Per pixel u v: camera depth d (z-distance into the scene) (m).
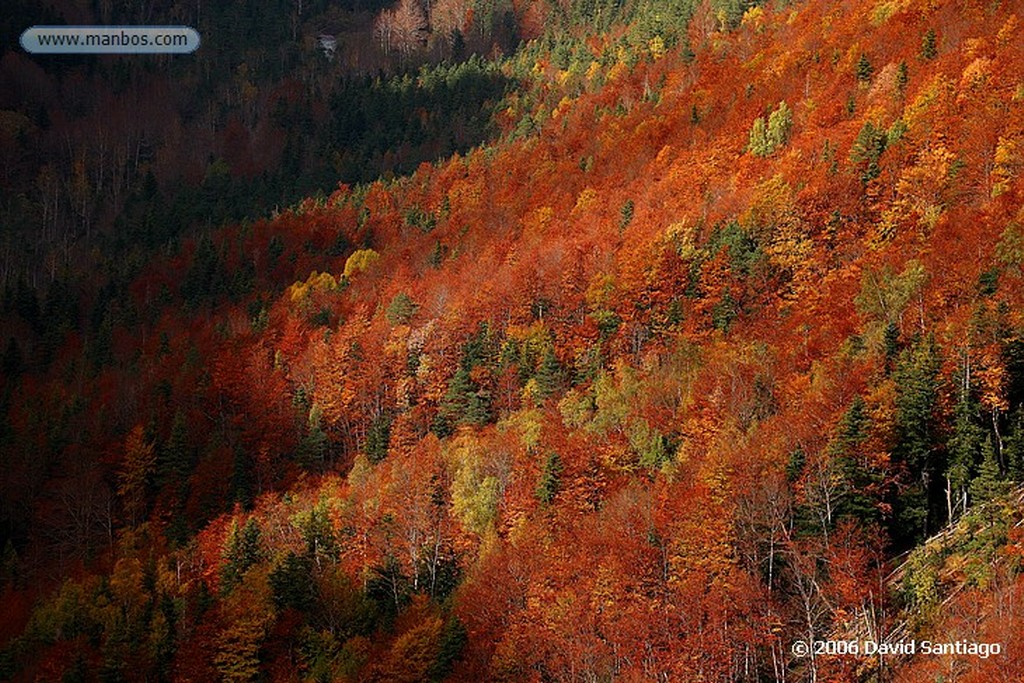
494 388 110.31
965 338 78.00
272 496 103.94
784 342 97.44
